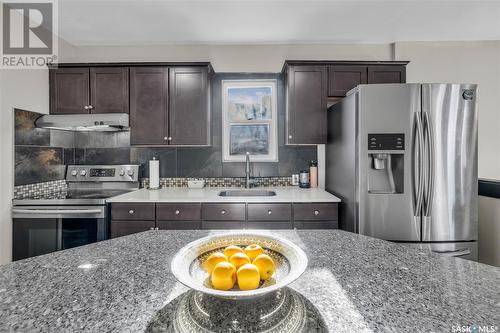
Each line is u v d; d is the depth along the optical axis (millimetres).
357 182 1820
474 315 535
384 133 1768
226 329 482
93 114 2227
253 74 2633
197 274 621
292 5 1960
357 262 815
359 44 2625
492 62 2574
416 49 2568
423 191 1737
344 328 495
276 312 520
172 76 2307
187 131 2318
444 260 831
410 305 572
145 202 2037
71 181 2518
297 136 2311
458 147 1753
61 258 845
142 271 751
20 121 1996
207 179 2662
